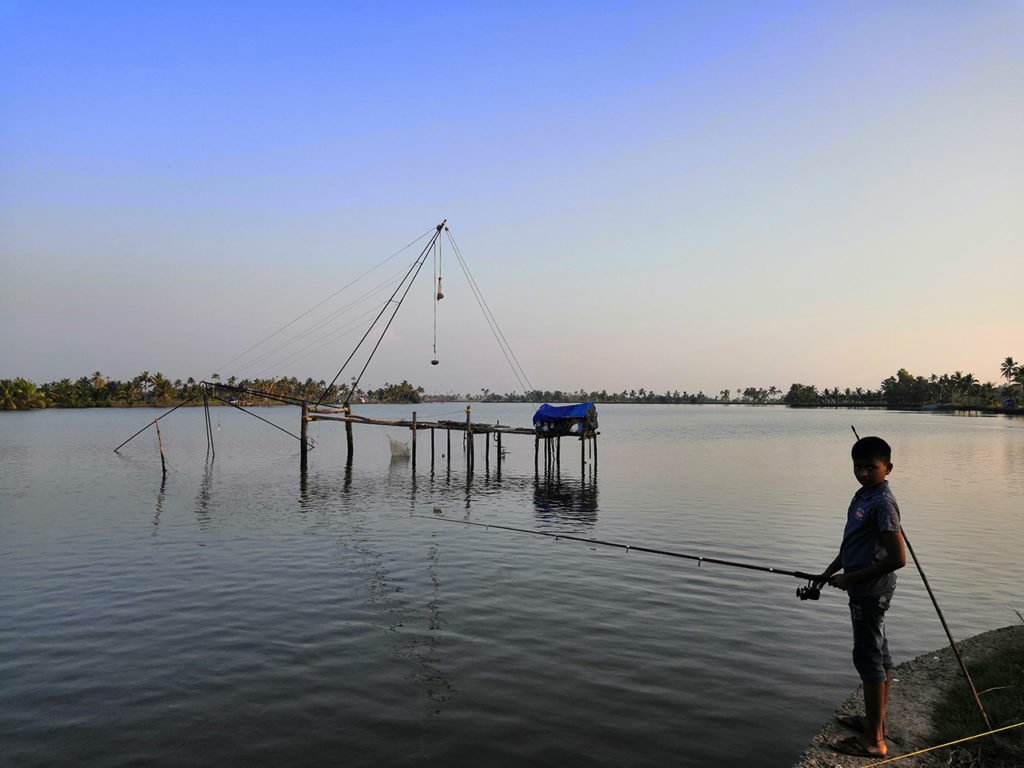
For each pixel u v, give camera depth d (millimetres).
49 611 11578
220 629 10555
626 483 33000
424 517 22516
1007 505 24844
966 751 5715
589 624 10633
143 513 23344
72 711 7664
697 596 12258
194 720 7430
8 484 32094
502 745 6805
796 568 14711
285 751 6746
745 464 43094
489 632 10297
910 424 114000
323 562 15352
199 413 185625
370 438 77812
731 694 7926
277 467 41719
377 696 8000
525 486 32312
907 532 19359
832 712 7430
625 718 7352
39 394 194375
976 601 12141
